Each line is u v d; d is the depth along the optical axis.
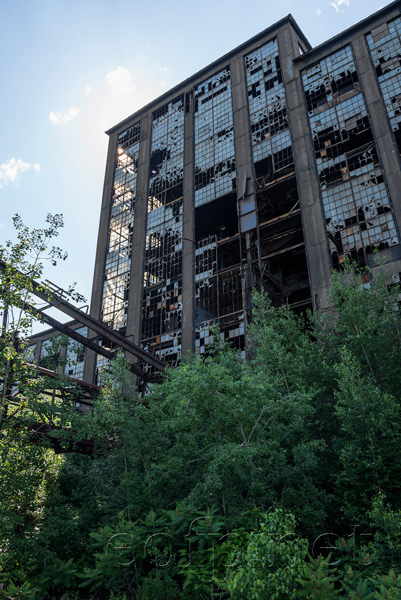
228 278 44.09
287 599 10.63
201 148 52.38
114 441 20.84
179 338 44.75
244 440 14.57
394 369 18.47
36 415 17.91
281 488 17.66
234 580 9.94
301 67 45.75
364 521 15.44
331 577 10.65
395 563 13.00
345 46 43.06
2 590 14.20
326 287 35.09
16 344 17.41
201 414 15.55
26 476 16.52
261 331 22.47
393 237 33.38
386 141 36.66
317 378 20.52
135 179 59.16
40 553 17.16
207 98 54.81
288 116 44.53
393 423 15.88
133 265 53.19
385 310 19.91
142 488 18.14
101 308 54.12
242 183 45.53
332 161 39.41
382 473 16.19
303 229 38.38
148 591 14.09
